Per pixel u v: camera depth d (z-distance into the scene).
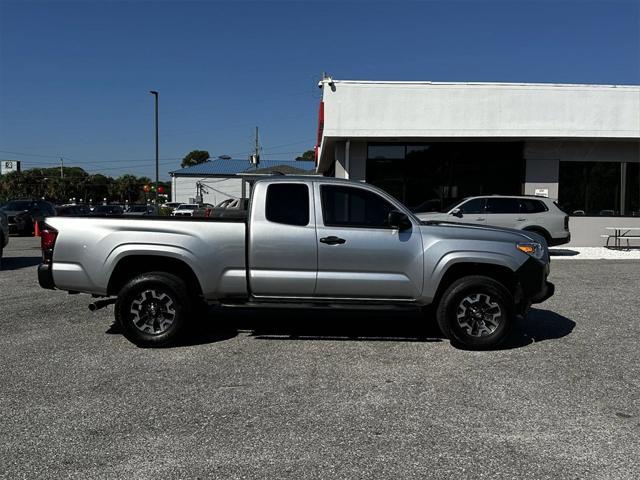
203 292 6.24
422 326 7.38
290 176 6.48
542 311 8.41
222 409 4.46
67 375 5.27
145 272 6.36
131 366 5.57
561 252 17.02
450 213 15.20
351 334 6.93
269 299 6.30
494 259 6.20
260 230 6.20
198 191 66.38
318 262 6.20
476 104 17.44
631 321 7.74
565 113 17.61
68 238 6.20
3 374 5.30
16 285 10.59
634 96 17.69
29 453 3.69
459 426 4.17
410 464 3.57
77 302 8.88
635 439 3.96
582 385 5.09
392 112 17.36
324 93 17.33
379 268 6.21
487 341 6.18
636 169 18.67
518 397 4.77
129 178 107.44
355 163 18.25
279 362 5.73
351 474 3.44
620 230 18.53
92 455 3.67
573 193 18.61
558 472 3.48
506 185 18.48
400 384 5.09
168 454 3.69
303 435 3.99
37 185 90.25
